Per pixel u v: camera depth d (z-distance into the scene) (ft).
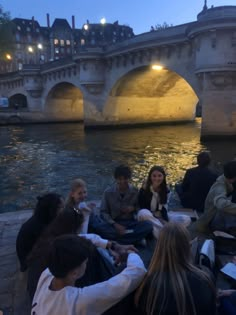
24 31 312.91
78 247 6.82
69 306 6.69
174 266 6.98
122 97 137.59
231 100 83.10
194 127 143.43
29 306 11.88
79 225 10.35
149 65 105.60
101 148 86.38
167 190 17.31
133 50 106.73
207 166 19.53
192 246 13.23
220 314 8.97
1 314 9.98
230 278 11.12
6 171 60.03
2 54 162.71
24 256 12.28
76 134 123.44
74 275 6.82
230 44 77.51
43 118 182.60
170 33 97.86
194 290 6.67
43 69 173.68
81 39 335.06
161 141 97.55
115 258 11.64
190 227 15.20
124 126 145.59
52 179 53.47
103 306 7.16
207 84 83.92
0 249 16.90
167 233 7.27
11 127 160.35
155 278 7.05
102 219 16.67
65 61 148.97
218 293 9.26
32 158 73.15
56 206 12.21
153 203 17.02
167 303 6.62
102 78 132.36
